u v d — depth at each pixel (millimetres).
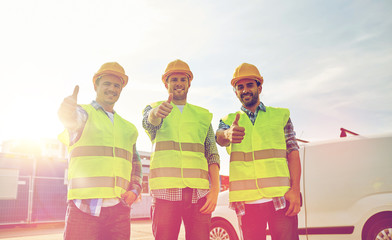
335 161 4402
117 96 2637
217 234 5160
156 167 2494
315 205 4332
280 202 2490
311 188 4422
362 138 4383
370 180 4102
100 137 2365
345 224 4082
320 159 4512
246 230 2623
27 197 10570
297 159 2627
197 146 2611
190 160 2529
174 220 2406
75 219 2180
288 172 2619
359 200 4086
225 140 2705
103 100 2580
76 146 2320
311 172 4500
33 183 10789
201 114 2760
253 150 2678
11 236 8305
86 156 2285
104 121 2457
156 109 2334
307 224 4328
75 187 2219
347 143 4438
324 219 4227
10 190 10258
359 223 4004
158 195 2422
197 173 2520
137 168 2828
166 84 2801
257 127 2719
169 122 2594
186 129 2604
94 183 2240
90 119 2389
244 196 2607
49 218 10898
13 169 10438
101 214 2258
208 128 2766
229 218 5031
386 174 4051
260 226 2602
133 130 2729
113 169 2363
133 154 2850
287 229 2471
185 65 2734
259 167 2615
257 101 2854
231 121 2828
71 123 2133
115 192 2326
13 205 10250
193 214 2490
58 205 11203
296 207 2463
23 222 10352
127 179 2533
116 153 2441
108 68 2605
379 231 3893
